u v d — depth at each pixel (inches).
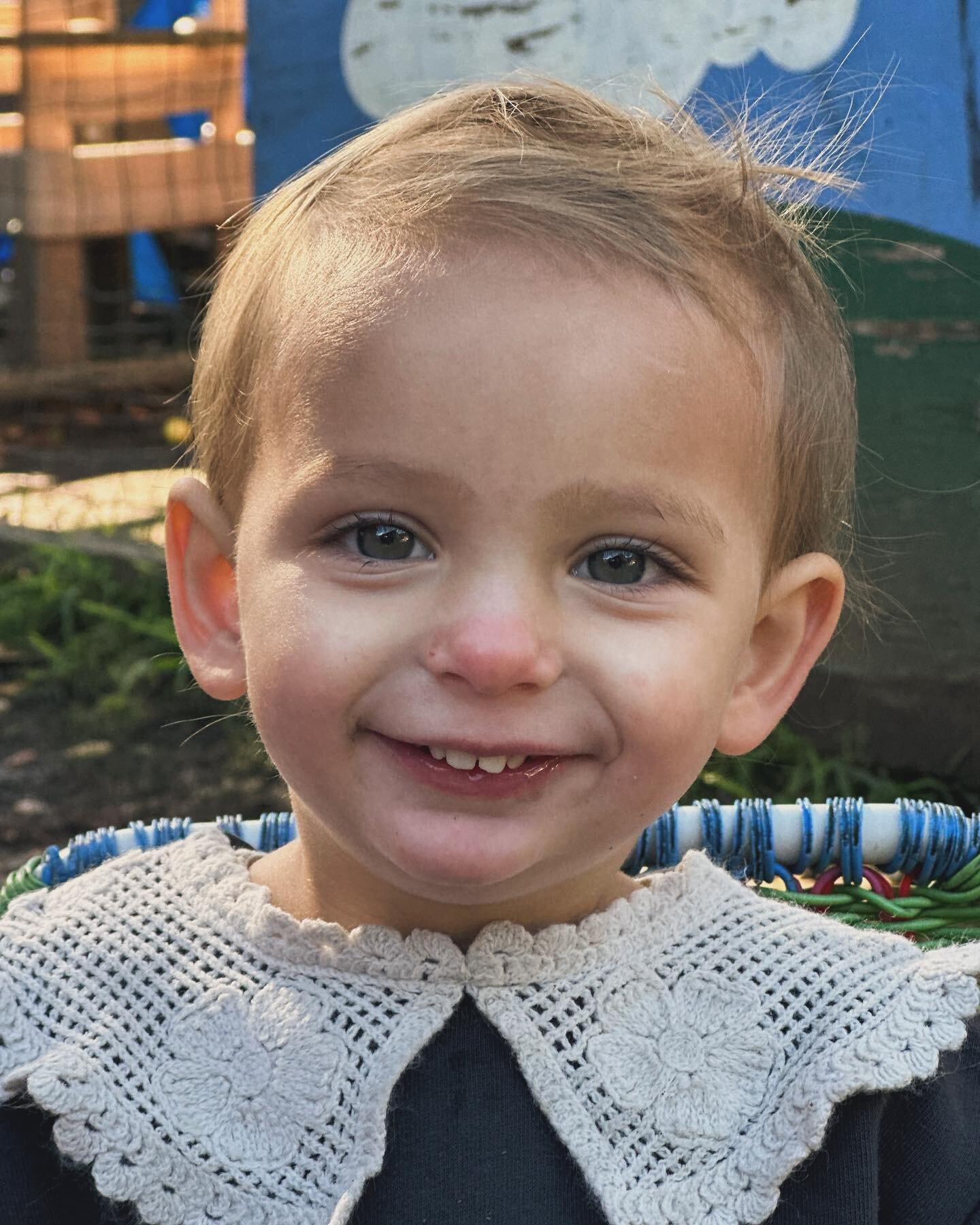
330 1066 45.1
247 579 43.7
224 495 47.9
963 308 112.7
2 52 240.2
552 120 47.9
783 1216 45.5
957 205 111.4
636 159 45.2
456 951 46.1
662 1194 44.4
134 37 223.5
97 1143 44.7
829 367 49.4
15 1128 46.6
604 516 40.3
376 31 132.8
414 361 39.8
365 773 41.6
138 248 273.3
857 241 111.3
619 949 47.4
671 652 41.7
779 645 49.5
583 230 41.1
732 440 42.9
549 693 40.6
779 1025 47.0
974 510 114.7
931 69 110.5
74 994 47.5
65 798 131.1
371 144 47.3
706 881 50.4
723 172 46.3
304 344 41.9
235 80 229.1
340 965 46.5
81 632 172.1
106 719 148.4
